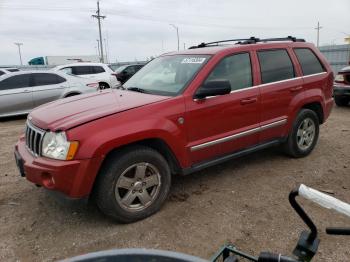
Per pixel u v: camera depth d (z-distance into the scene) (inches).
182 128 149.1
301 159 210.2
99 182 131.0
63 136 125.4
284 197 160.4
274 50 192.5
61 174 123.7
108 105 143.9
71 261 50.8
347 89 371.6
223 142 164.6
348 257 116.2
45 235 133.3
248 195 162.9
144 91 167.2
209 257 118.2
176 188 171.3
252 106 174.7
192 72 161.3
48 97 400.8
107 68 590.9
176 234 132.0
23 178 189.8
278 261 61.4
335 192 165.9
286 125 194.9
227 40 199.9
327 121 320.2
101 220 143.1
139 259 51.8
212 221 140.3
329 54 885.8
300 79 199.8
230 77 168.9
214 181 179.2
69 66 557.6
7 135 301.9
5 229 137.8
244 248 122.5
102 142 126.3
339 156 216.2
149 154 139.1
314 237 64.8
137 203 141.1
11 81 385.7
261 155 217.3
